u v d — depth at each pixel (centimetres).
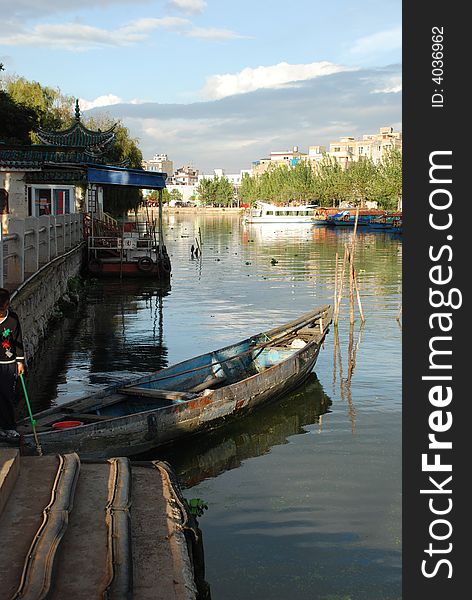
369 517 812
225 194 17700
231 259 4616
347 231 8350
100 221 3609
